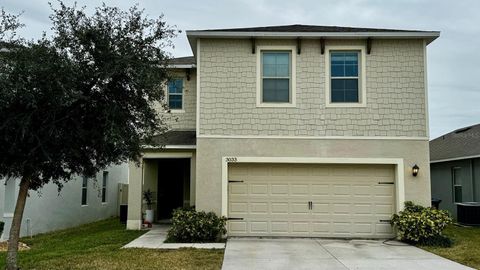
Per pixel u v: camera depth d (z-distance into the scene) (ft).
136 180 48.93
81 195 61.16
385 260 32.42
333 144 42.78
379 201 43.04
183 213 41.22
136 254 33.65
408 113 42.88
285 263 31.04
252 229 42.98
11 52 25.07
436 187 74.49
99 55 26.25
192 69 55.01
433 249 36.94
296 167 43.45
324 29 44.96
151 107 28.94
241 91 43.32
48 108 25.22
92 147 27.27
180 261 31.30
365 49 43.39
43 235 49.52
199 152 42.80
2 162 25.77
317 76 43.37
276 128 42.98
